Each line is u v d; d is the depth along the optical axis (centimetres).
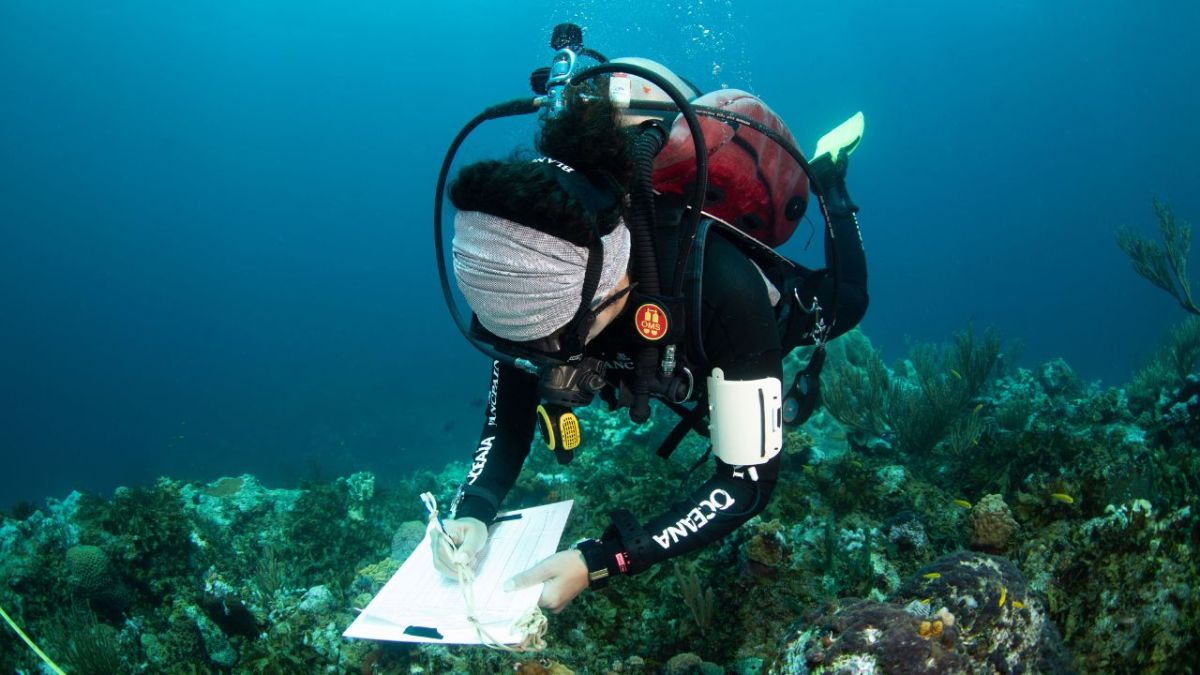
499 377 214
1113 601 228
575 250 122
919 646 161
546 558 171
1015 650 179
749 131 179
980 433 530
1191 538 237
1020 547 269
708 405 169
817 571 317
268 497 682
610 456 636
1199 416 564
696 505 162
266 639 381
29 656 497
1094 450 430
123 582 552
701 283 148
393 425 2884
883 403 622
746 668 270
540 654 283
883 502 385
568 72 189
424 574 187
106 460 3844
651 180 145
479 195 124
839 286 196
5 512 859
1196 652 230
